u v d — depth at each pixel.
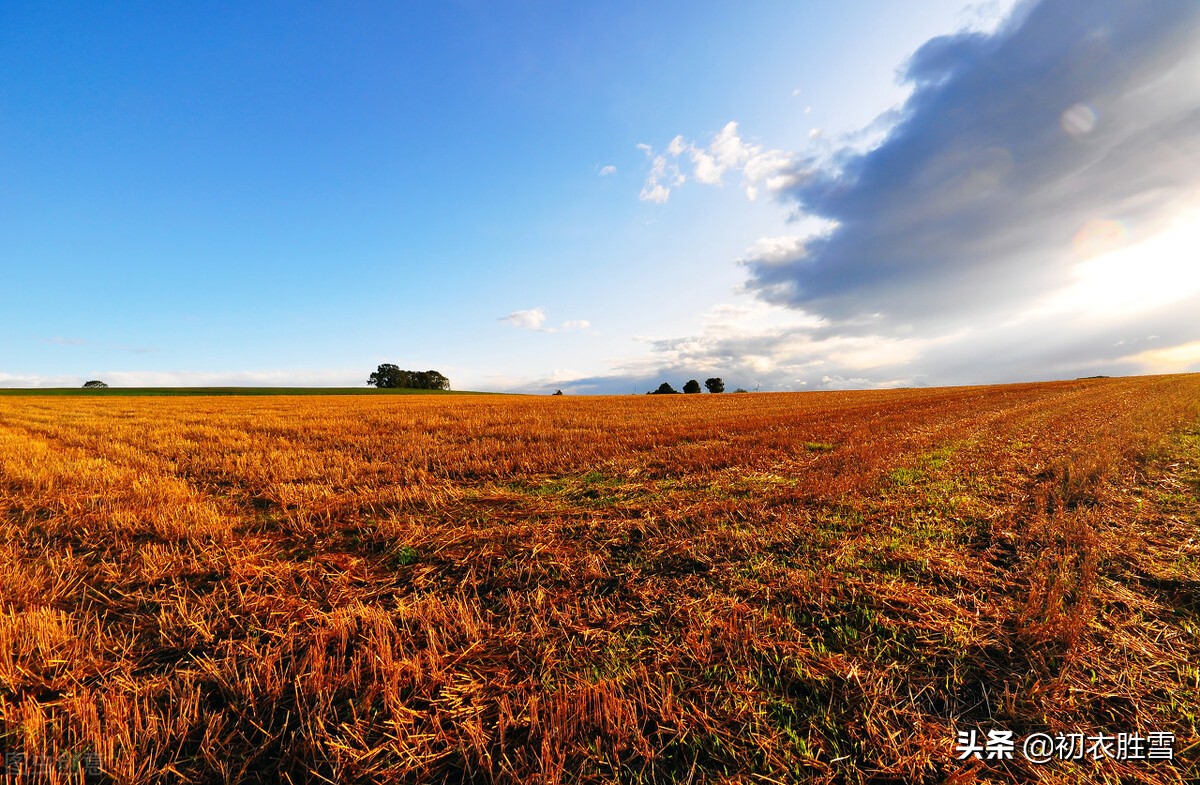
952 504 6.04
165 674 3.03
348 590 4.15
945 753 2.34
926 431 13.39
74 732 2.51
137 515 6.11
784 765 2.30
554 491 7.62
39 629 3.35
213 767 2.38
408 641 3.33
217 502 6.96
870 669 2.91
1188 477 7.20
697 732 2.51
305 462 9.80
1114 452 8.84
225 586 4.30
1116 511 5.70
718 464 9.25
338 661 3.14
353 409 29.50
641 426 16.44
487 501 7.06
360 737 2.48
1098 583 3.85
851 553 4.59
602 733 2.51
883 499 6.33
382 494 7.27
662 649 3.17
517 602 3.85
